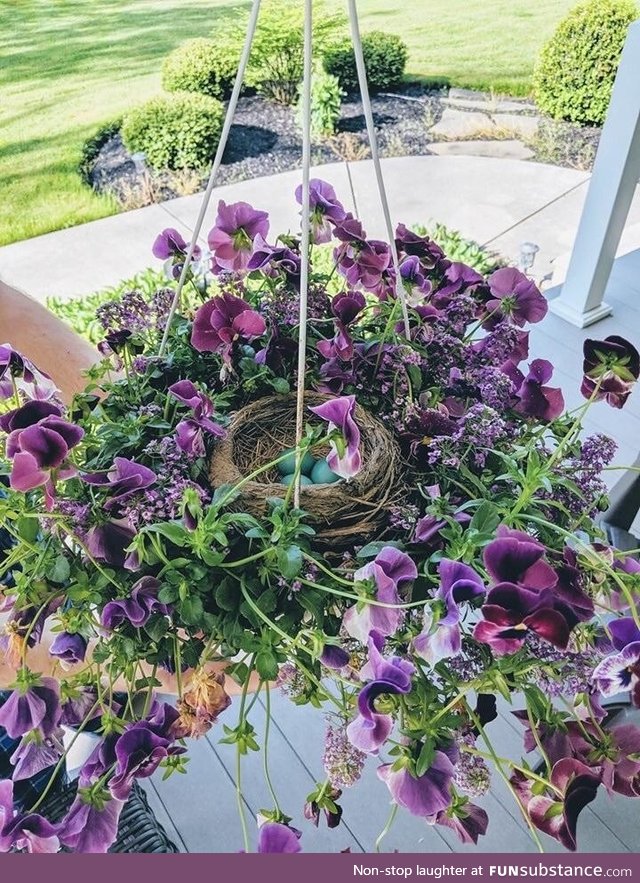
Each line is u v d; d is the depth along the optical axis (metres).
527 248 3.73
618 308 2.84
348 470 0.65
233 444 0.78
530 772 0.61
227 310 0.78
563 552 0.66
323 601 0.66
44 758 0.62
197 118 4.97
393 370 0.83
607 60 5.31
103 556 0.65
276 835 0.60
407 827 1.42
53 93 5.58
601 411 2.38
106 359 0.85
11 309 1.23
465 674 0.63
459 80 6.07
